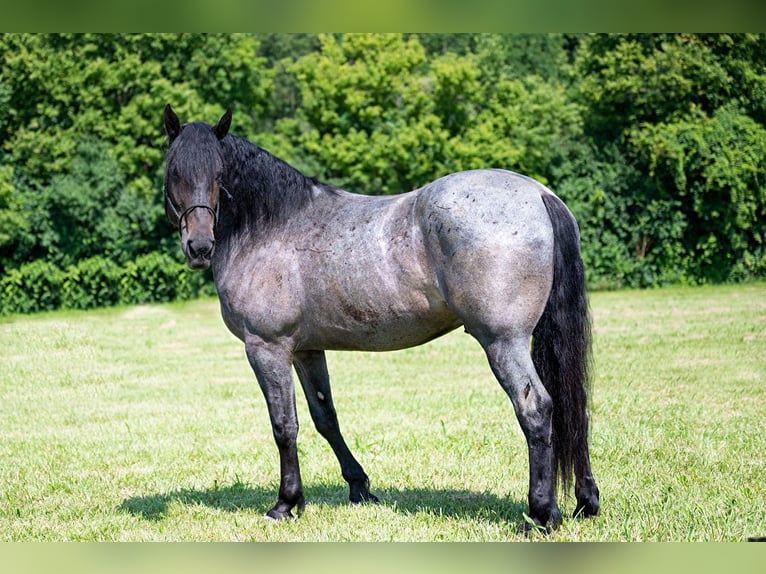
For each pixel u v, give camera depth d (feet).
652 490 18.51
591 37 77.00
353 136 75.72
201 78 78.43
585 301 14.89
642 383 32.89
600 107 77.25
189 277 72.79
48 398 34.09
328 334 16.48
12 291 67.26
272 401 17.01
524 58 96.43
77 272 68.80
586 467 15.66
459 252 14.44
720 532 15.55
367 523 16.93
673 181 74.90
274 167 16.92
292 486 17.40
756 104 75.31
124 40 74.23
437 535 15.88
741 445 22.61
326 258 16.01
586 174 76.54
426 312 15.34
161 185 74.95
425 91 80.33
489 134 74.59
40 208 68.33
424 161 75.56
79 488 21.07
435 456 22.72
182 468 22.82
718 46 73.46
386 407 30.35
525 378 14.44
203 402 32.86
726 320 51.01
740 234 74.13
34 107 72.90
